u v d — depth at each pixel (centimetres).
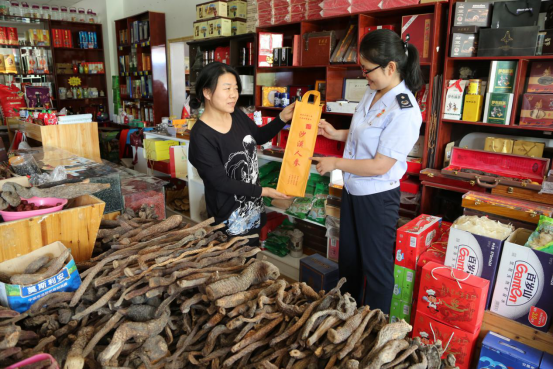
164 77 623
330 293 115
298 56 355
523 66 245
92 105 796
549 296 187
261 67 387
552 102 231
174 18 588
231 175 212
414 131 196
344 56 320
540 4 235
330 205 298
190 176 416
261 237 354
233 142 207
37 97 506
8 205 148
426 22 266
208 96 195
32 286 118
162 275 126
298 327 107
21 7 699
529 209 217
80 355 101
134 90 691
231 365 109
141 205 213
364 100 218
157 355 110
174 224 163
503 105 246
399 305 237
